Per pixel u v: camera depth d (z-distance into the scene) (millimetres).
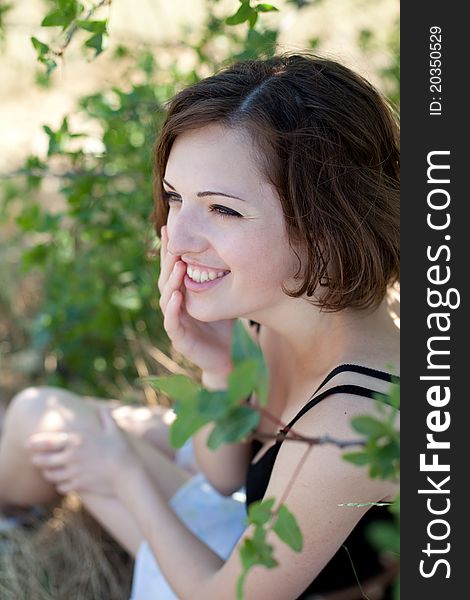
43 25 1794
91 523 2555
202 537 2004
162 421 2502
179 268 1696
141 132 2781
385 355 1621
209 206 1573
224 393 960
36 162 2668
